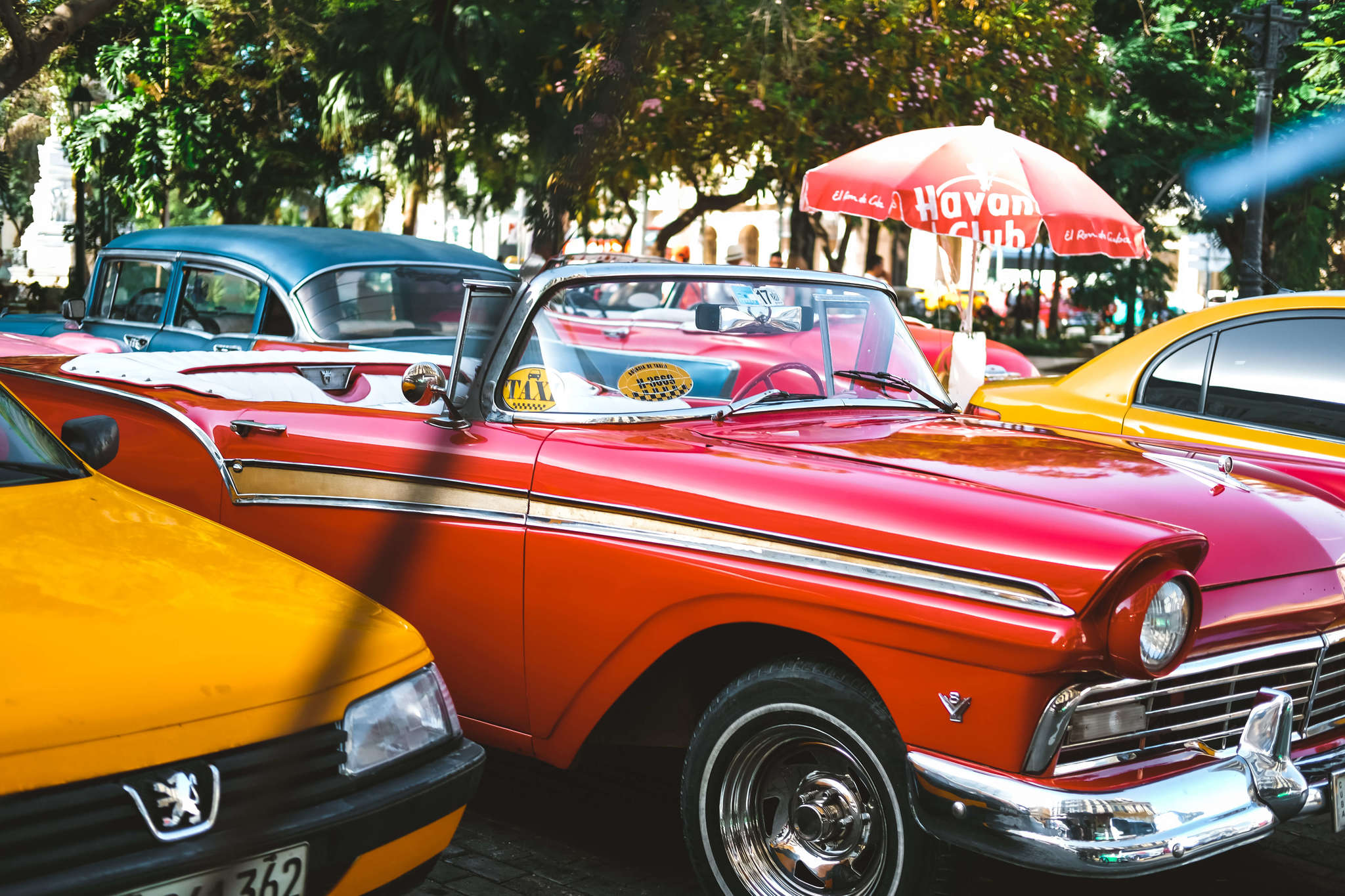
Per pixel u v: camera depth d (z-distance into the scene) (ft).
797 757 10.95
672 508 11.25
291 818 8.36
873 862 10.36
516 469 12.29
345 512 13.44
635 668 11.50
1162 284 78.43
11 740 7.39
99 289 30.60
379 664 9.35
